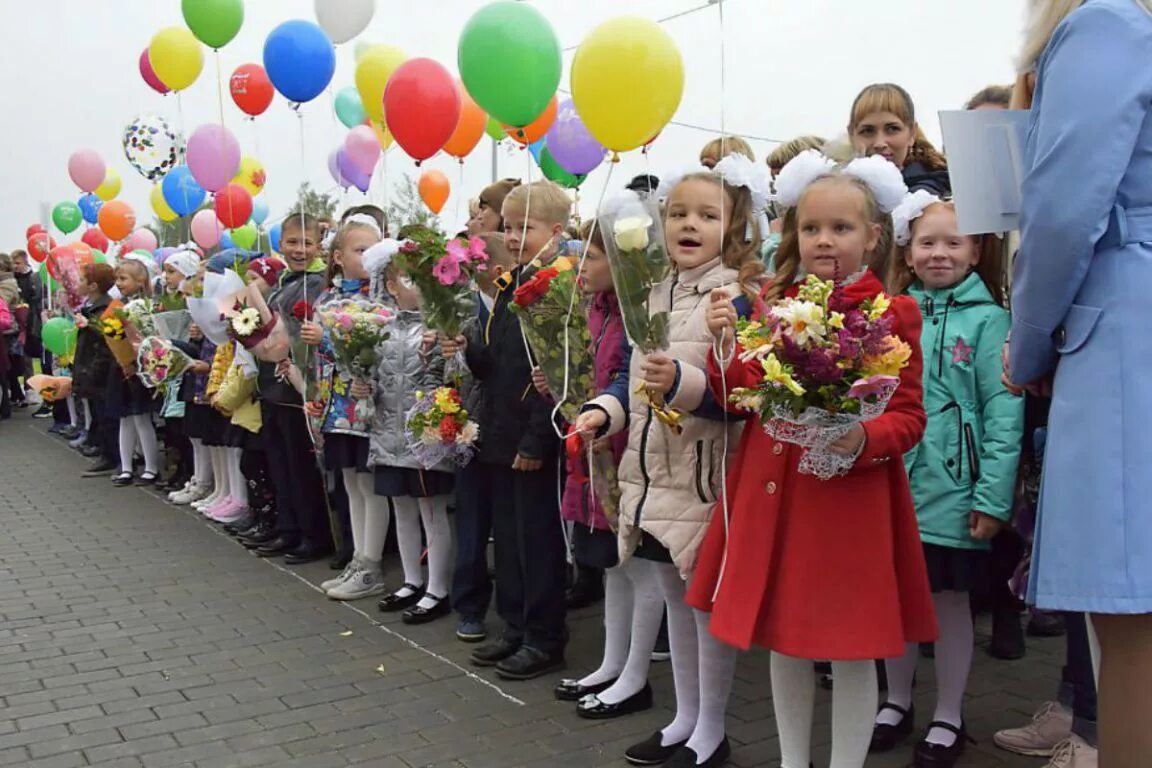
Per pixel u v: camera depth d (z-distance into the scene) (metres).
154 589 5.04
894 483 2.53
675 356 2.91
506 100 3.56
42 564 5.53
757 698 3.59
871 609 2.38
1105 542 1.75
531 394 3.77
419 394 4.16
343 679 3.79
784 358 2.19
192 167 6.34
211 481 7.20
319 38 5.14
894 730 3.12
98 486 7.89
